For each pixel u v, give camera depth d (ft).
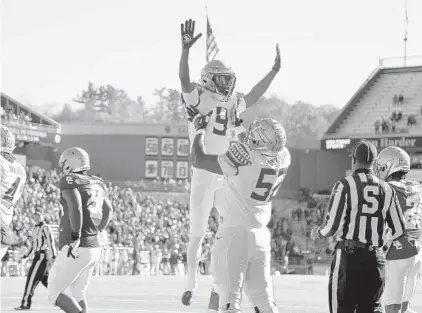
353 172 25.62
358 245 24.73
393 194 25.14
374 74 178.60
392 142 162.30
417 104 170.40
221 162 25.41
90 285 71.87
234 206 25.40
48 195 128.26
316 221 160.25
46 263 47.06
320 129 223.51
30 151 169.27
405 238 32.48
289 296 59.67
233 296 25.13
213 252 25.58
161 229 131.54
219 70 30.60
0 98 147.02
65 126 177.17
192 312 44.83
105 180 177.58
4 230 26.78
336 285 24.84
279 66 33.04
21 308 46.83
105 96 238.68
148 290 64.54
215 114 30.60
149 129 178.81
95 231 30.14
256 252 25.27
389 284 32.73
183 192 171.94
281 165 25.70
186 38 30.40
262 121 25.59
